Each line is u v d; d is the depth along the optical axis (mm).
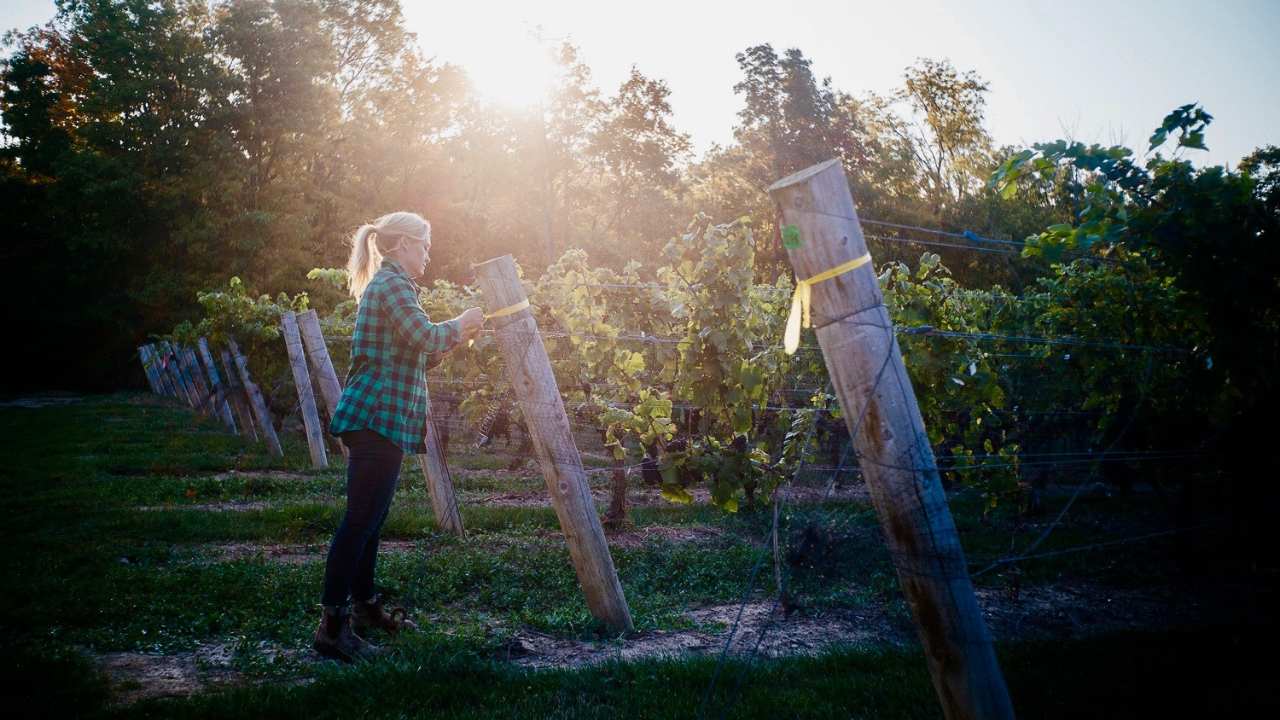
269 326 13242
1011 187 3680
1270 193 3408
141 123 34562
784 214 2402
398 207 39156
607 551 4578
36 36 43281
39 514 7336
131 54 35281
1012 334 8031
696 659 3852
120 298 36969
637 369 6461
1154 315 5855
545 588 5426
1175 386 5336
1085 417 8055
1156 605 5082
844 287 2363
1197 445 5324
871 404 2352
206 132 34906
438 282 9492
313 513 7492
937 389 5301
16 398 33469
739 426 5230
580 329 6434
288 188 34719
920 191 34906
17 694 3408
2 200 39000
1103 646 4207
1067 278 6980
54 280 38688
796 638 4410
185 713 3221
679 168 44281
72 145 39781
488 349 7512
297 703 3330
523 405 4535
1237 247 3346
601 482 9797
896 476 2340
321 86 37031
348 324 12359
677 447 6156
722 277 5129
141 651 4105
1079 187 3859
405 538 7020
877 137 37125
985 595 5484
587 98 42938
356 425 3906
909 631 4301
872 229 31047
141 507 8023
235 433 15844
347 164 38438
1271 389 3758
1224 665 3891
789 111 36562
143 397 32469
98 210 34906
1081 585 5672
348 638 3961
